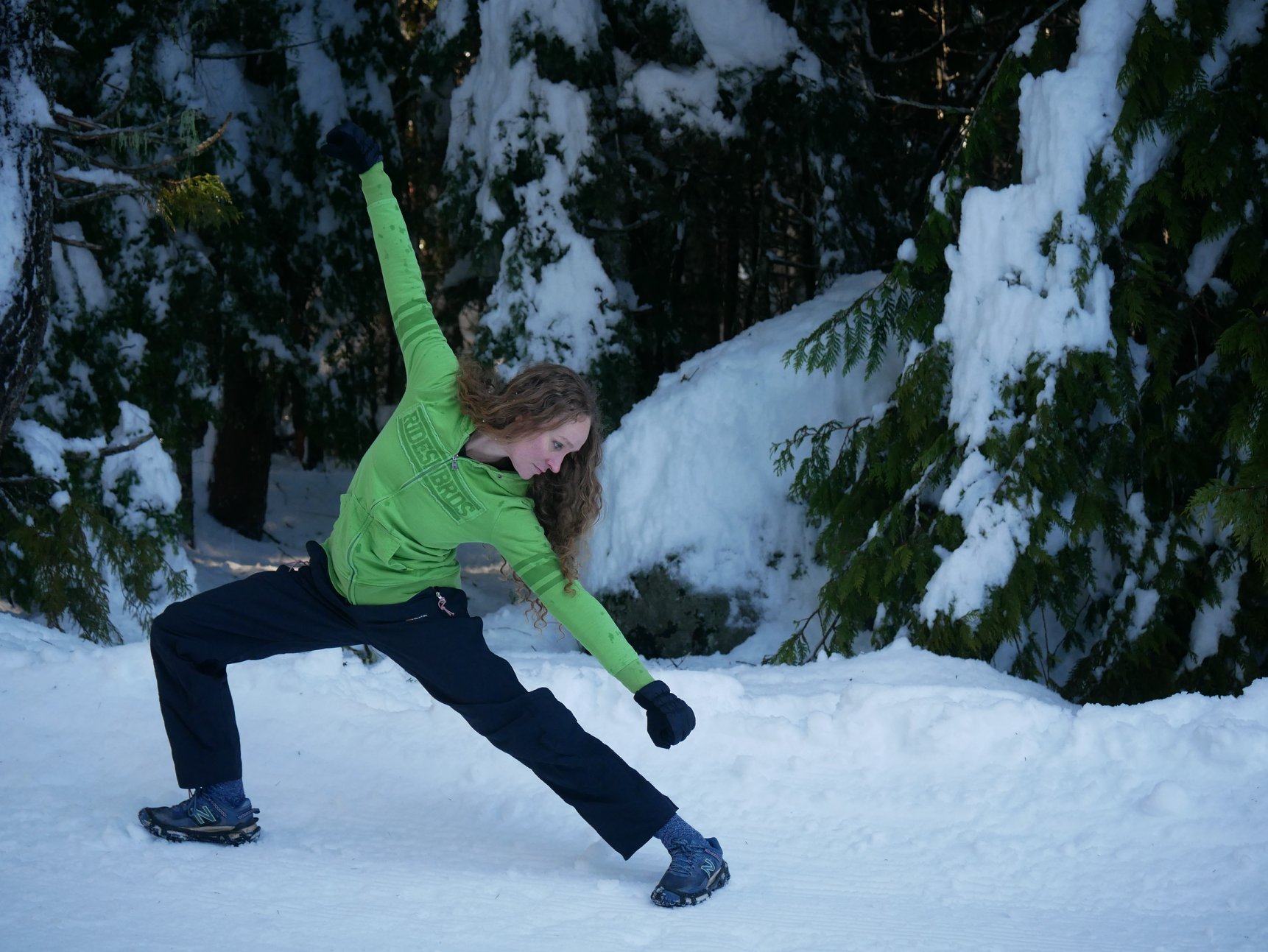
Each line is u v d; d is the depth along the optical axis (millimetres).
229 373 11508
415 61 9500
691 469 6883
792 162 8648
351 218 10281
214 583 10086
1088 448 5227
